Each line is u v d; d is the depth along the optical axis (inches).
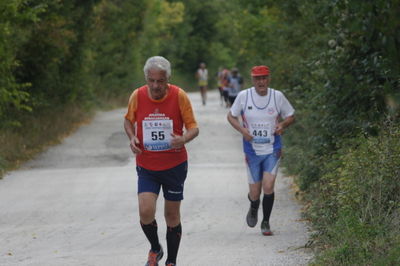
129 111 613.9
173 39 6294.3
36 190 1203.9
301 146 1284.4
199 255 717.3
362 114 914.7
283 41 1879.9
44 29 1845.5
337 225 673.0
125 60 3722.9
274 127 830.5
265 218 824.3
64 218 959.6
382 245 595.8
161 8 5285.4
